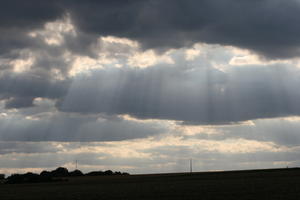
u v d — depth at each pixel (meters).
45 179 186.25
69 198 76.81
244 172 186.00
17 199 79.38
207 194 73.38
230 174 176.75
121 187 111.19
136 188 102.75
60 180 185.88
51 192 98.44
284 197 63.84
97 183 150.38
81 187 120.06
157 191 86.44
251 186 89.50
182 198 68.00
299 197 63.28
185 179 151.12
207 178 150.88
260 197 64.94
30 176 188.00
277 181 105.88
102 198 74.19
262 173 166.38
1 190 118.62
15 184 169.50
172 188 95.19
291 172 161.25
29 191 106.69
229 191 78.00
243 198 64.31
